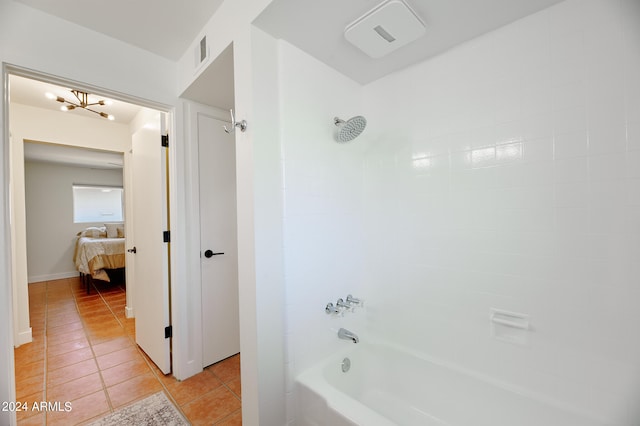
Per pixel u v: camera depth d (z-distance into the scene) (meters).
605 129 1.13
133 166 2.66
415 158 1.72
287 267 1.45
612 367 1.13
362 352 1.86
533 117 1.30
